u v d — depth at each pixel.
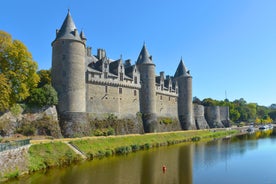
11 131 33.75
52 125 38.34
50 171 26.14
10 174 22.67
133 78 57.88
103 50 58.56
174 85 75.44
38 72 47.31
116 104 52.66
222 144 50.88
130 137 45.22
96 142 37.34
